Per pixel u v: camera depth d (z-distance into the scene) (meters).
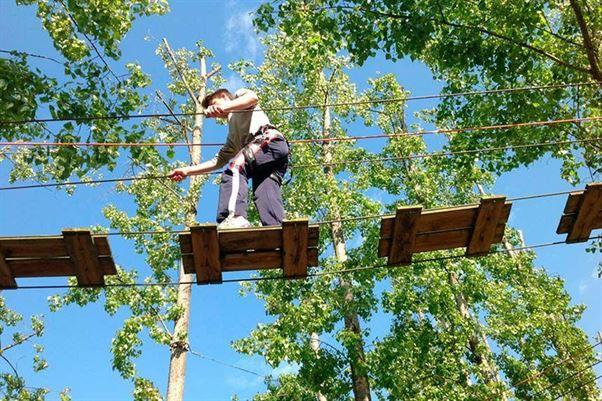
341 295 15.80
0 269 5.37
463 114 12.41
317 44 10.20
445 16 10.48
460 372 15.78
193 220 14.73
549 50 11.55
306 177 17.09
